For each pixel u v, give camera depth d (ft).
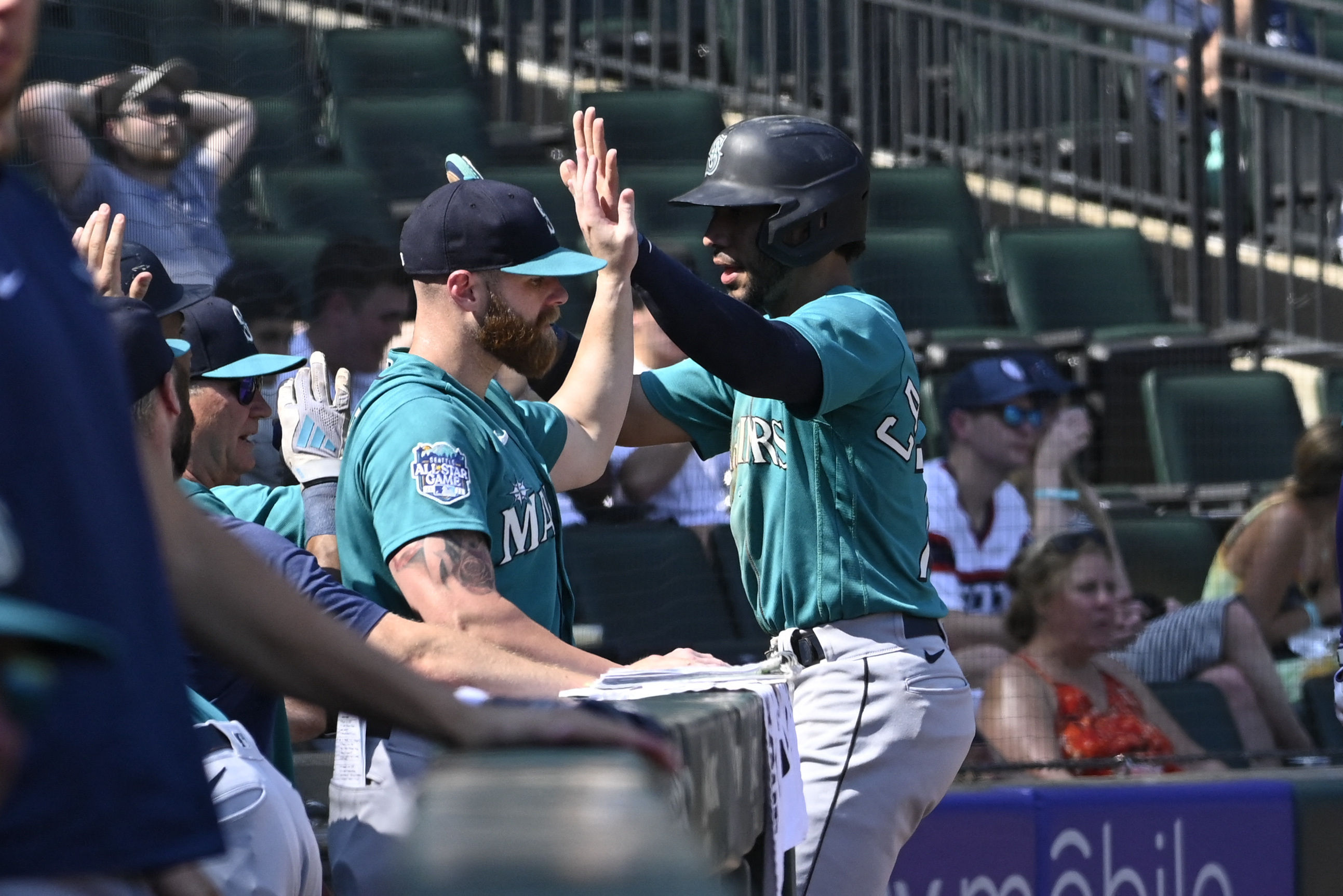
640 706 20.36
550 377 36.50
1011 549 58.13
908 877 47.42
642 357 49.60
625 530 58.34
